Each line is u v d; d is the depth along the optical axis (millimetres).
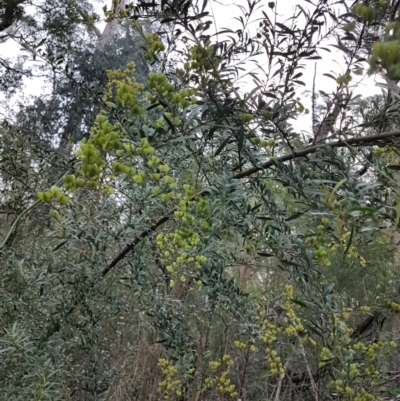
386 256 2949
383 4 922
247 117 1133
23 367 1309
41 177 1671
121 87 1049
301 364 3180
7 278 1506
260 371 3219
